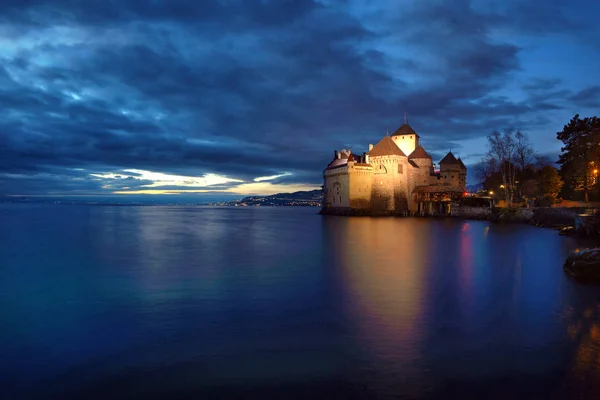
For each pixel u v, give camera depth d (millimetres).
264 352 13445
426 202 120125
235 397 10578
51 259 35188
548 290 22250
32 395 10797
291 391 10875
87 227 79938
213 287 23406
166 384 11320
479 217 101125
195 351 13594
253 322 16656
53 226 82562
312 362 12641
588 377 11570
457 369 12094
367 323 16391
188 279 25844
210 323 16594
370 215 116500
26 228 76375
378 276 26609
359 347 13797
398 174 117750
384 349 13586
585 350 13445
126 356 13211
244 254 38375
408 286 23391
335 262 32969
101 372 12078
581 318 16938
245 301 20094
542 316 17188
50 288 23391
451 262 32844
